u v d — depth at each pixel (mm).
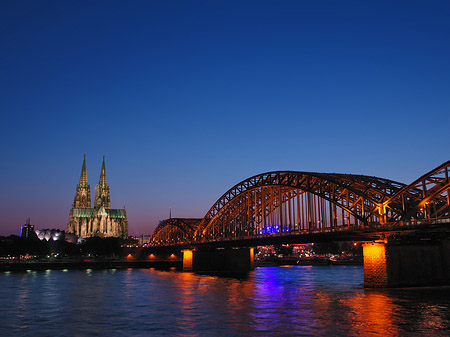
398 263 102125
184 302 91938
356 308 77500
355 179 119312
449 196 90875
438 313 71188
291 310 78438
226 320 70562
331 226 117875
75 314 77938
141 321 71000
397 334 58344
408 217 98938
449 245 107938
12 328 66250
